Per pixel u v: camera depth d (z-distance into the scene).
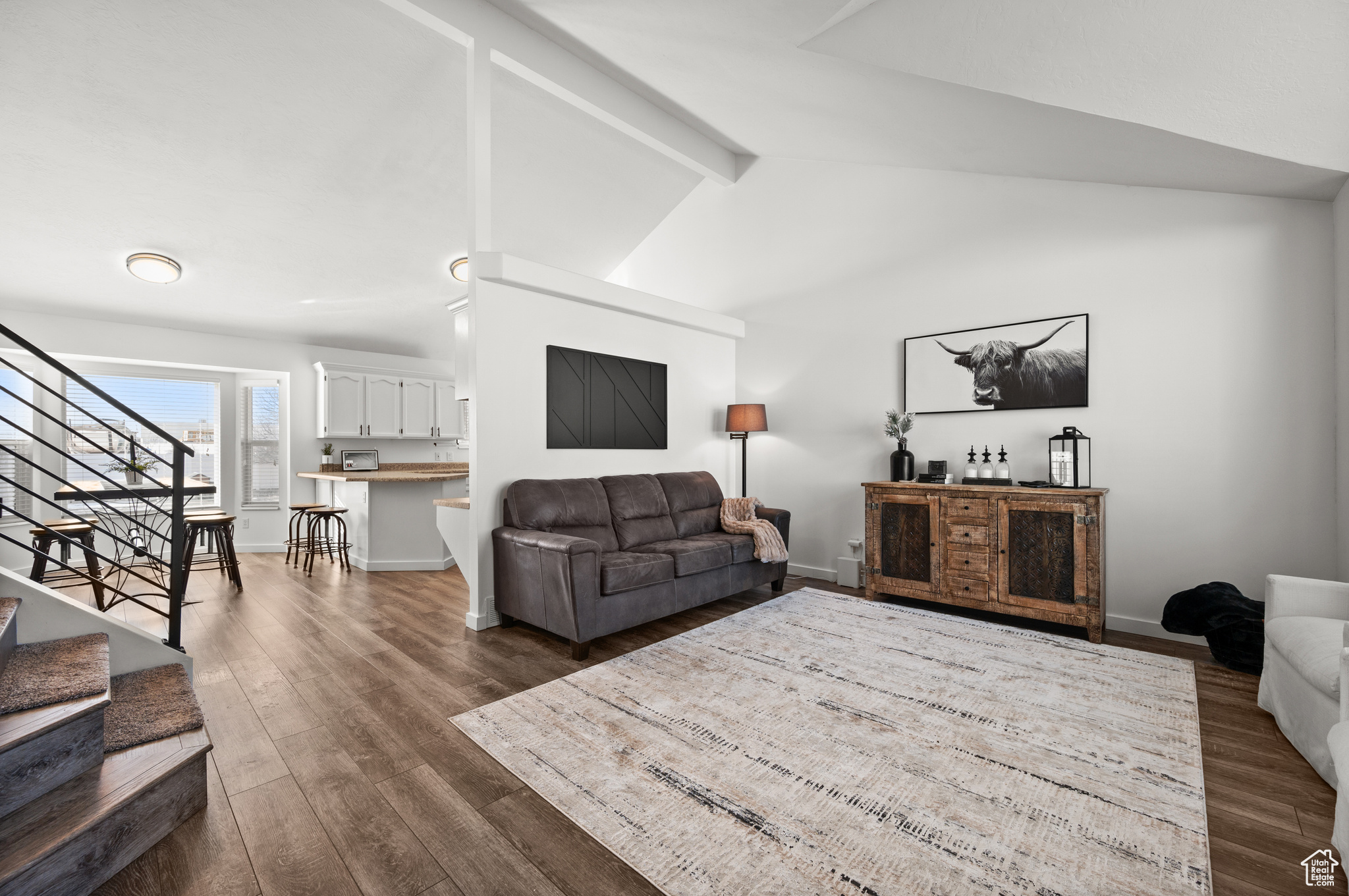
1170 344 3.40
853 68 2.82
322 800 1.80
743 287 5.45
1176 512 3.39
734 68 3.31
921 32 2.44
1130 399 3.52
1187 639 3.30
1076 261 3.71
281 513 6.48
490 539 3.60
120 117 3.48
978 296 4.10
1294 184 2.80
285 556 6.15
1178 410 3.38
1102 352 3.61
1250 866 1.49
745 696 2.54
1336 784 1.58
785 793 1.83
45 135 3.48
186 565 4.45
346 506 5.95
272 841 1.62
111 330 5.33
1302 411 3.04
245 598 4.29
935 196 4.30
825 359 4.91
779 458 5.23
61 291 4.78
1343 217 2.81
